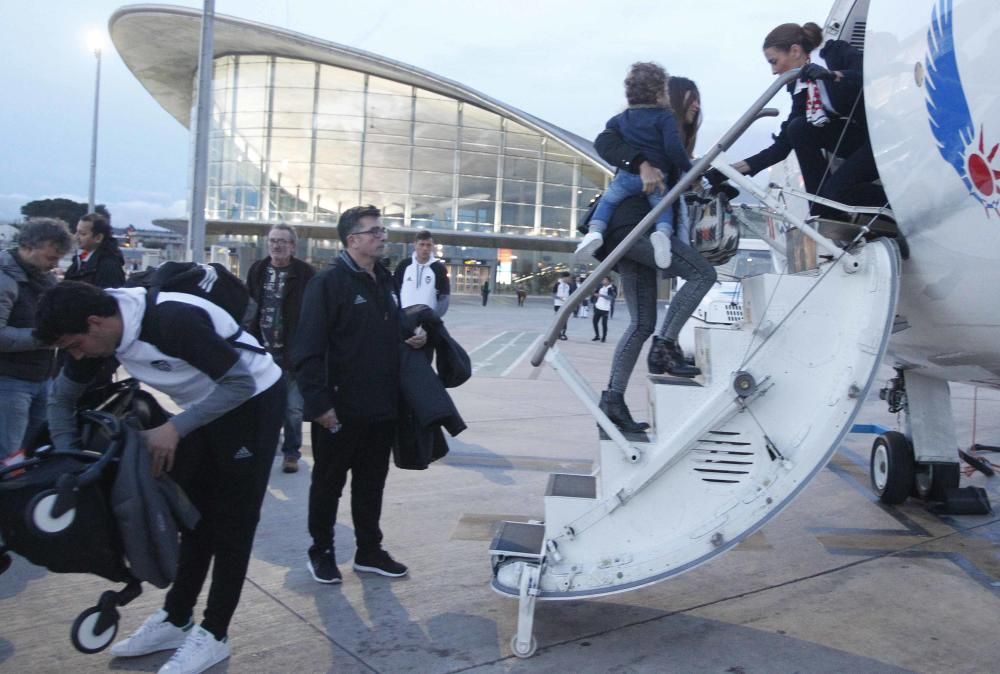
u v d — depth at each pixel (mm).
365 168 51406
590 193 54406
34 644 3236
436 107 51688
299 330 3711
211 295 3043
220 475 3057
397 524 4906
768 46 4258
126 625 3443
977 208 3053
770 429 3297
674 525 3297
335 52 47562
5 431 4527
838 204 3652
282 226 6031
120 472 2633
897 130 3402
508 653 3250
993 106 2908
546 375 13023
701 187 3990
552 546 3312
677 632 3471
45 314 2580
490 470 6348
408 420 3938
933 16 3197
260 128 51156
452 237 53156
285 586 3900
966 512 5254
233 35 47406
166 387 2943
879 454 5684
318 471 3895
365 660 3164
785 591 3957
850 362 3260
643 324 3684
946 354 4043
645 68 3531
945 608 3752
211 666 3059
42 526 2498
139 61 52969
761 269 11094
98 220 5258
